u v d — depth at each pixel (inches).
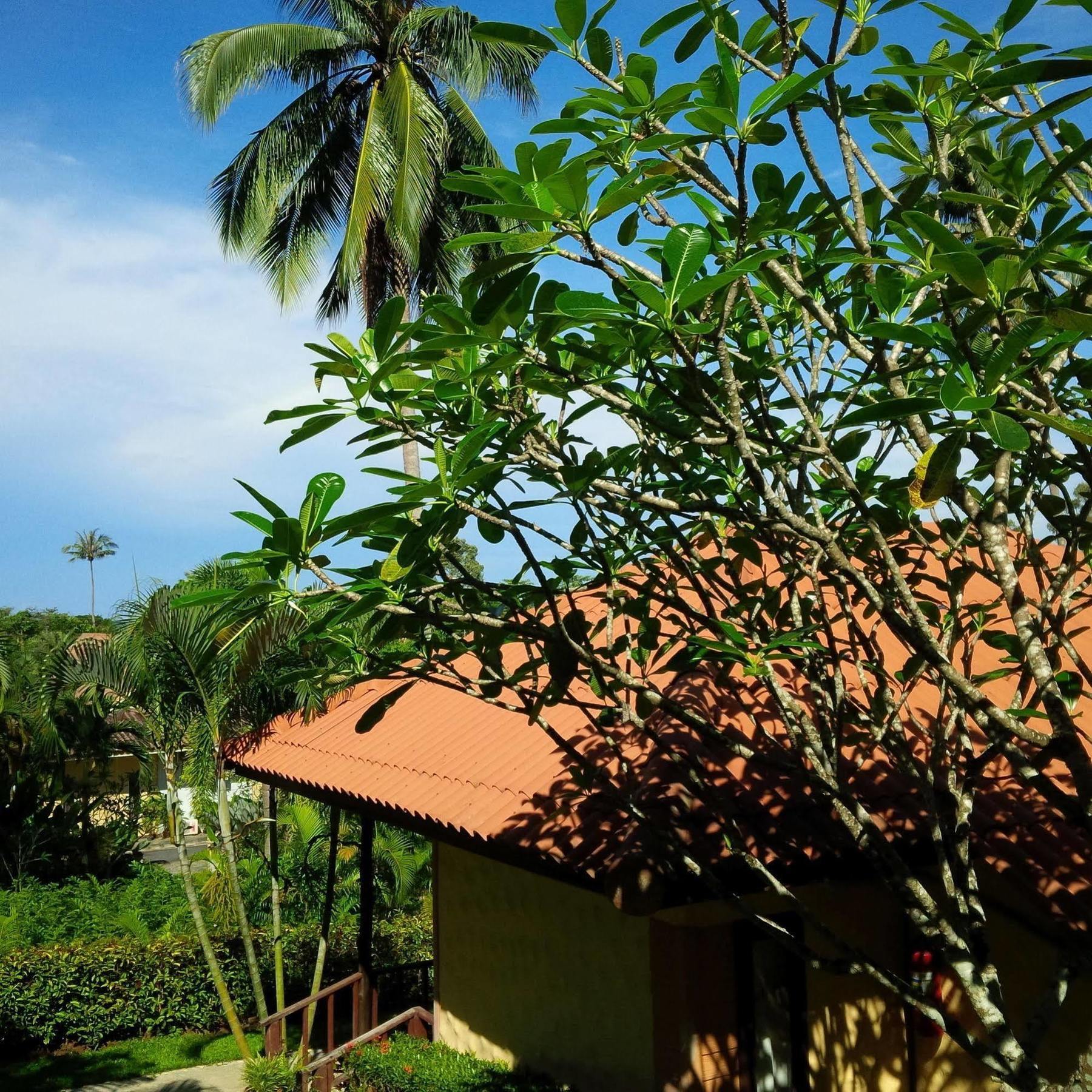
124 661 458.9
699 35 136.1
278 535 131.3
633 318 115.7
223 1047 524.1
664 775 217.0
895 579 135.9
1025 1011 231.6
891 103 146.0
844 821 154.6
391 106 733.3
